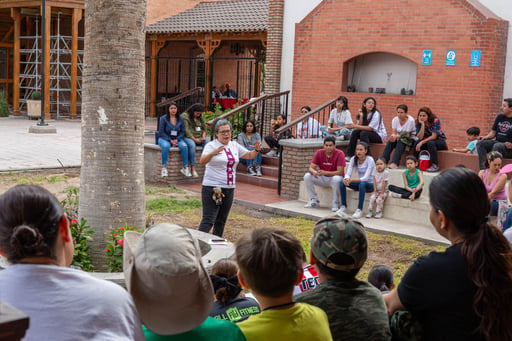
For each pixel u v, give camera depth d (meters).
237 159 7.92
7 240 2.08
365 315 2.65
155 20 28.28
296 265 2.48
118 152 6.07
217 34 23.92
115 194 6.09
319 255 2.73
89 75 6.07
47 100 26.80
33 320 1.99
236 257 2.52
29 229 2.06
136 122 6.18
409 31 14.39
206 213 7.89
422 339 2.62
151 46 27.42
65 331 2.00
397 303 2.74
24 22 30.97
